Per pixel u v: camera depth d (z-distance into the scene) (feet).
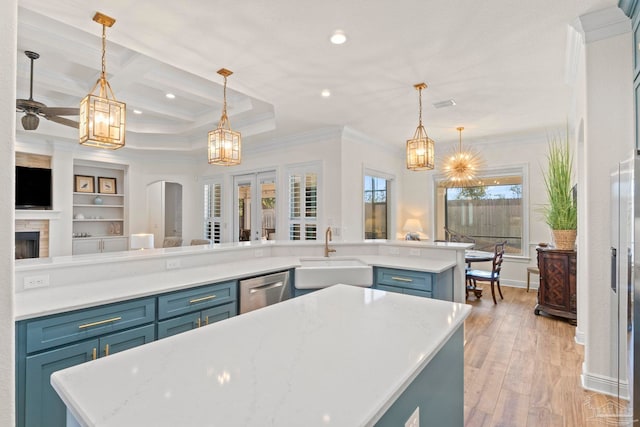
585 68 7.81
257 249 11.36
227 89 14.07
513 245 19.27
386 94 12.07
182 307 7.13
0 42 1.51
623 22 7.27
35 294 6.27
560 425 6.66
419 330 3.99
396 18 7.53
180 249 9.94
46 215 18.53
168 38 8.36
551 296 13.48
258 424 2.17
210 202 23.58
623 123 7.39
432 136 18.66
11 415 1.53
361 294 5.76
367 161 18.81
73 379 2.79
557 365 9.26
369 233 19.40
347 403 2.42
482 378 8.58
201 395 2.54
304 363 3.10
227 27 7.88
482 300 16.24
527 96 12.34
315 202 17.76
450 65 9.84
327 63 9.69
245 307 8.43
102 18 7.50
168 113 16.84
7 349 1.52
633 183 5.82
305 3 7.02
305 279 9.66
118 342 6.10
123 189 23.52
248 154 20.97
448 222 21.54
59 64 12.04
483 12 7.32
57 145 19.02
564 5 7.08
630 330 6.02
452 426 4.27
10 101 1.53
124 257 8.13
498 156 19.31
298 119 15.29
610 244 7.53
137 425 2.16
